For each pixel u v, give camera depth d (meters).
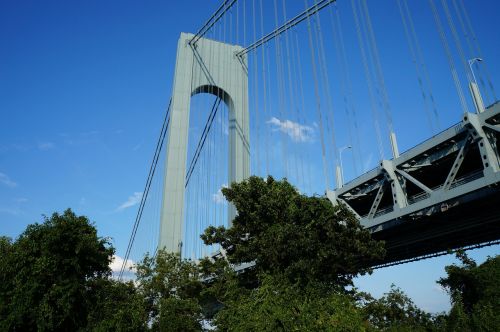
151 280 22.58
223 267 19.02
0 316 16.05
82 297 16.66
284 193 16.20
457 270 13.50
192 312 20.19
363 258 15.65
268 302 12.30
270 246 14.72
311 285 13.32
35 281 15.80
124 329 16.88
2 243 19.47
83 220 17.77
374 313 17.36
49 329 15.76
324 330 11.10
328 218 14.88
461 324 12.09
